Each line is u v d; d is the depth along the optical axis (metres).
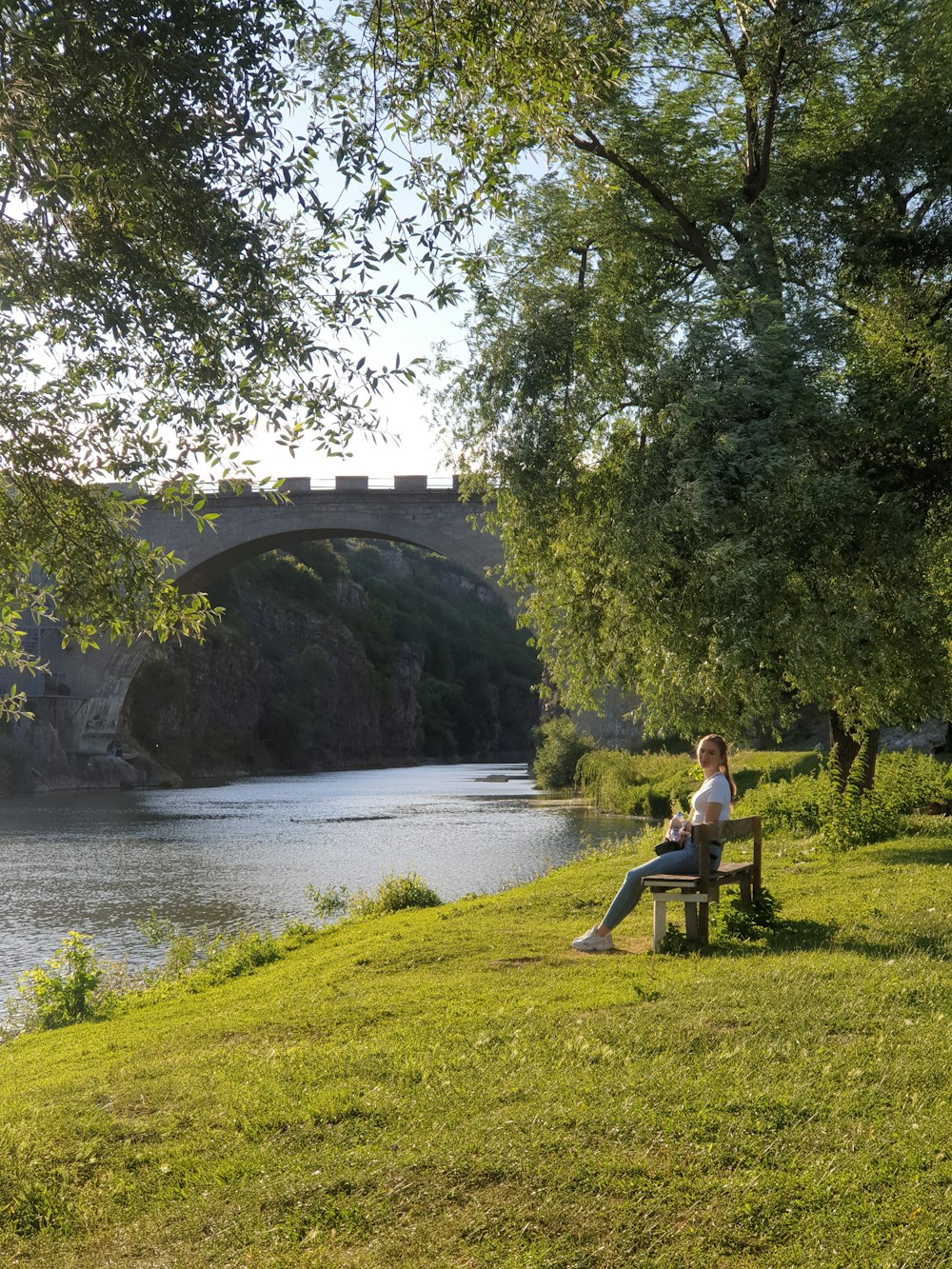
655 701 15.07
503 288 16.14
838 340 14.38
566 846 32.56
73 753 80.12
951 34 14.40
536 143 8.21
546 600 16.59
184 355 7.29
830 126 16.12
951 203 15.49
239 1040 7.22
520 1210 4.00
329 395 7.48
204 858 33.44
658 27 15.74
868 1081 4.95
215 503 70.25
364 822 45.81
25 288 6.58
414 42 7.44
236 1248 3.98
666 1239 3.75
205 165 6.89
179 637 7.64
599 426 15.47
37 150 6.22
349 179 7.23
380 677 159.38
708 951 8.41
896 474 14.17
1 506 7.27
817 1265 3.51
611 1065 5.40
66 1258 4.09
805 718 46.84
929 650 14.09
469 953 9.57
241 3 6.58
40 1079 7.34
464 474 16.47
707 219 16.23
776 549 13.02
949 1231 3.62
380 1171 4.39
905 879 11.36
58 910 23.95
